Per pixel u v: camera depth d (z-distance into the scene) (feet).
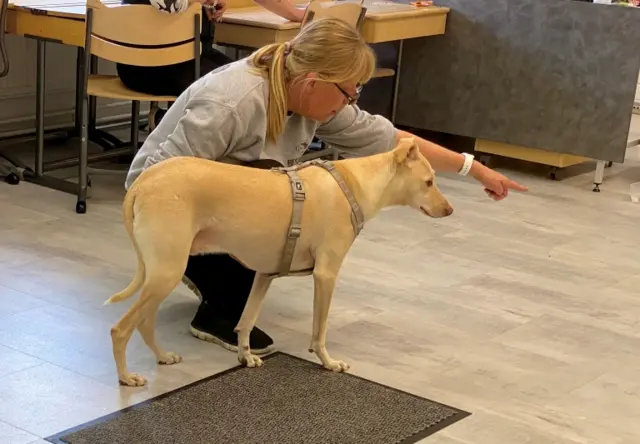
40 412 7.37
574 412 8.08
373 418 7.63
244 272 8.84
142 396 7.73
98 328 9.00
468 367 8.78
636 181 16.44
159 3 12.00
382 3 16.78
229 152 8.39
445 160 9.11
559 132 15.97
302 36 8.15
